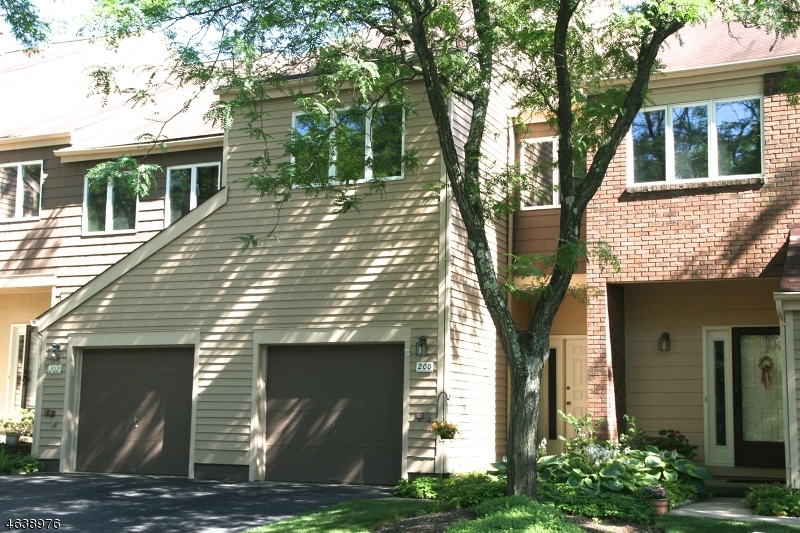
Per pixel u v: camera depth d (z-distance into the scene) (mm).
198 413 16500
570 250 10766
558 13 11211
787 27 11906
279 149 16688
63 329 17844
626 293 17516
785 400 13094
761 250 15141
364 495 13727
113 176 11797
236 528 10938
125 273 17516
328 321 15812
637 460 13398
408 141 15703
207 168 19531
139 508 12430
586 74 13016
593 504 11234
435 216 15352
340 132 12984
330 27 11938
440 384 14836
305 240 16234
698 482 13961
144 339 17141
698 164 15875
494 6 12656
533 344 10961
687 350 16953
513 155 18109
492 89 17031
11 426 19750
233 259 16719
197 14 12109
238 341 16438
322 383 15898
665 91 16203
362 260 15758
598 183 11266
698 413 16734
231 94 17141
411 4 11867
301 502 12969
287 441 15953
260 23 12000
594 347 16141
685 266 15648
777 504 12086
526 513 9758
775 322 16391
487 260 11250
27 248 20781
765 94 15398
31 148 21125
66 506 12602
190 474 16328
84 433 17562
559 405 18828
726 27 17953
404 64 13047
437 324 15031
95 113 22766
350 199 13891
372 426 15398
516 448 10781
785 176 15125
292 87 16625
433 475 14602
